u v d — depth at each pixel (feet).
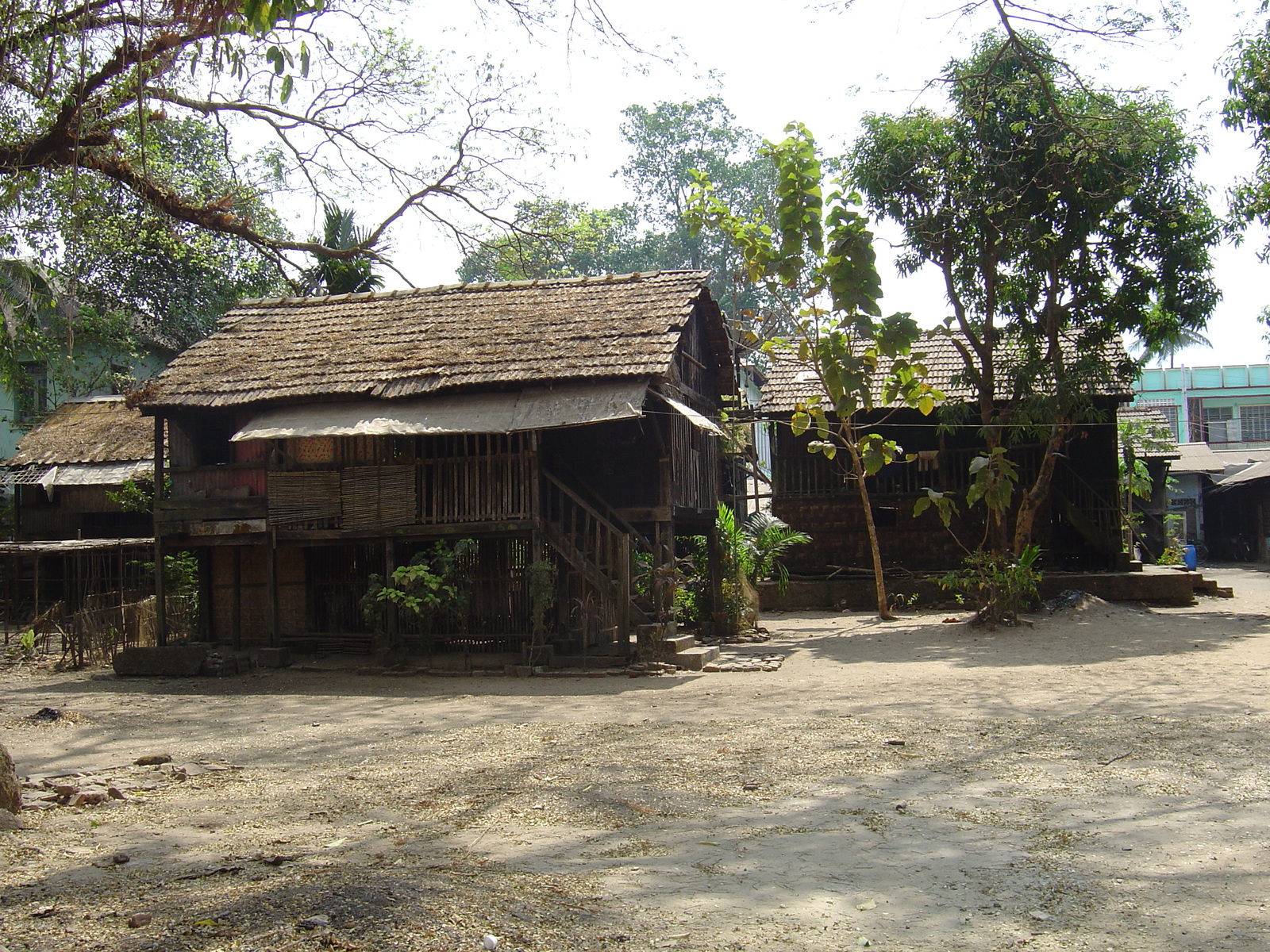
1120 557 73.67
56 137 40.29
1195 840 17.71
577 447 55.72
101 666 54.70
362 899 13.98
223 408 52.16
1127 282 63.41
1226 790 21.15
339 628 55.06
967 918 14.29
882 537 77.92
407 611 52.70
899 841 18.21
